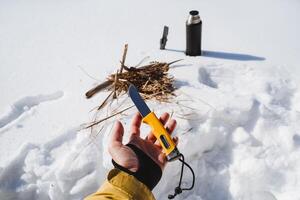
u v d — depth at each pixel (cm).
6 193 151
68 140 162
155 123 117
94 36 222
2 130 167
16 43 222
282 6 237
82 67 200
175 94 175
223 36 217
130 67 186
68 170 150
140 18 234
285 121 166
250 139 162
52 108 176
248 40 214
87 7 248
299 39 212
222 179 157
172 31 221
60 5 253
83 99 179
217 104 168
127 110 169
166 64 191
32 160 154
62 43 219
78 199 149
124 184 95
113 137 109
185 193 154
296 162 156
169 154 111
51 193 148
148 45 211
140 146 110
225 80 190
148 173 102
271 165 156
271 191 153
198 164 158
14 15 248
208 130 160
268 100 175
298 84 187
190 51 200
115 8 245
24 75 199
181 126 159
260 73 192
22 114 175
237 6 240
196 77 186
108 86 183
